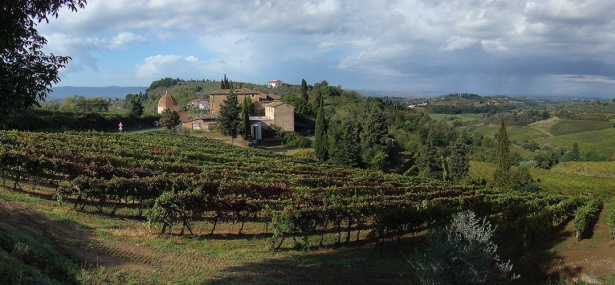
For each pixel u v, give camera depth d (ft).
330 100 463.83
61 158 103.24
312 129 318.24
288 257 66.39
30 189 84.38
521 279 64.28
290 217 71.67
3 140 113.70
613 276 60.49
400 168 254.06
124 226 71.26
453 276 39.22
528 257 75.92
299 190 112.16
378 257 71.67
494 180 221.05
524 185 210.38
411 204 106.52
